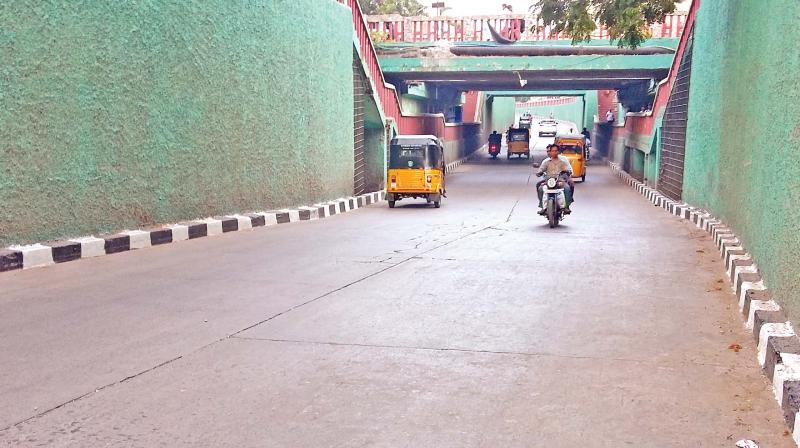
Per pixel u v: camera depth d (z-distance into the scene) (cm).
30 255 846
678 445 364
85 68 955
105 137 1000
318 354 514
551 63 2636
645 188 2330
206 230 1190
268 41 1428
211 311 639
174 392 432
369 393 434
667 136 2067
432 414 402
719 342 560
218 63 1259
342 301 691
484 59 2667
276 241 1135
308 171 1648
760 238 742
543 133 7381
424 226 1403
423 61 2688
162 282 772
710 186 1388
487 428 383
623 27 1603
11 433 369
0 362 484
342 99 1852
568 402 423
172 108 1141
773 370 457
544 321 621
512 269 892
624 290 766
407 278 821
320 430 378
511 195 2283
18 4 845
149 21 1071
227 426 382
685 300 718
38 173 892
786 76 623
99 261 904
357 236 1220
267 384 448
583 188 2636
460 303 689
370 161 2284
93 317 611
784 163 605
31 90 873
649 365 496
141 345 529
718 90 1279
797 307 510
